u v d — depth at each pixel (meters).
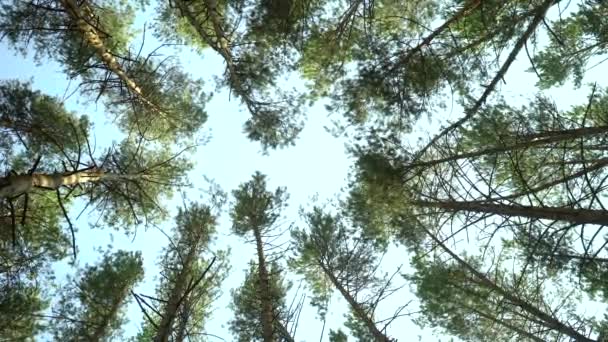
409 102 8.69
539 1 8.00
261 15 10.61
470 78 8.47
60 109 11.73
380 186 8.34
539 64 10.47
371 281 13.11
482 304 10.35
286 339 8.49
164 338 4.73
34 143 11.29
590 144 8.86
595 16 9.33
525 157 9.15
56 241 11.80
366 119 9.23
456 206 8.12
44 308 11.61
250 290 13.20
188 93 12.92
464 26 8.50
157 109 11.65
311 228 13.12
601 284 7.00
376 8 10.52
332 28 10.63
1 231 11.02
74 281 11.81
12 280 11.35
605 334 8.64
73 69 10.36
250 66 11.59
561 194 9.51
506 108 8.47
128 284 12.15
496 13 7.84
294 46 10.68
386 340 10.40
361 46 9.21
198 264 13.02
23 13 10.12
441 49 8.66
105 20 13.16
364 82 8.68
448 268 10.53
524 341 10.89
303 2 10.09
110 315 11.65
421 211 9.38
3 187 5.41
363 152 8.74
